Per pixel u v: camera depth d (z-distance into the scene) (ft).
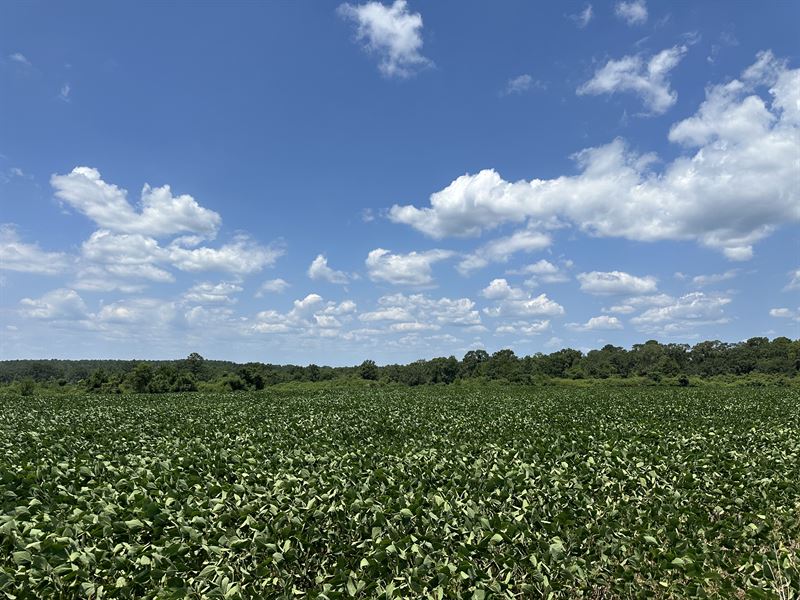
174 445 62.90
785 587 23.86
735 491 38.29
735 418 96.27
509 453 49.80
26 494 36.99
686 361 354.13
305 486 35.42
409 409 122.31
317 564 27.53
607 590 26.89
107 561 24.44
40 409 137.28
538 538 27.27
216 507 31.32
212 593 21.95
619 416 99.25
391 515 29.63
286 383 307.99
